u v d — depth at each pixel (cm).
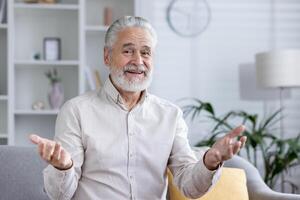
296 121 404
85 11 395
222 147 152
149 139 176
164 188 178
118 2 396
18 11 377
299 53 350
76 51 393
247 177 238
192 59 402
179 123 184
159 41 399
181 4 400
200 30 402
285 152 395
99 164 171
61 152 145
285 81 348
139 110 179
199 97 401
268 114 403
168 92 399
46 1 372
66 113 175
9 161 207
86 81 378
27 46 390
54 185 154
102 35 394
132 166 173
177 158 177
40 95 392
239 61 404
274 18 406
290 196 213
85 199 169
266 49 405
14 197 201
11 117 364
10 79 364
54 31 392
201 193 164
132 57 176
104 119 176
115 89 178
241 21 404
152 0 396
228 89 403
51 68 391
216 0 403
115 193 170
